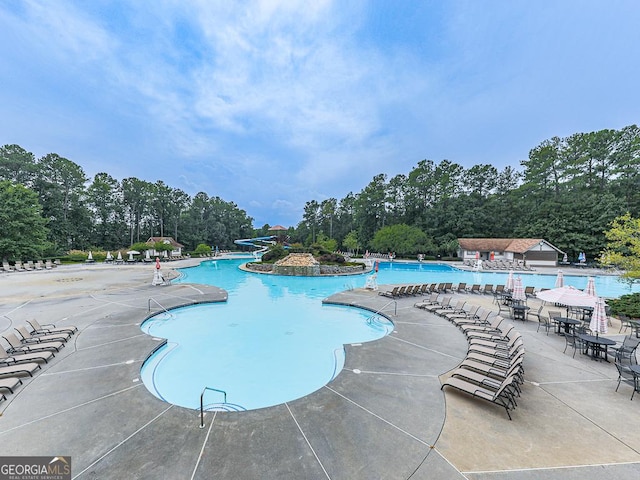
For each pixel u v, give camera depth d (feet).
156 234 232.94
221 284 78.43
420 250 167.02
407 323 40.60
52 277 84.89
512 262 131.34
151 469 14.37
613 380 24.57
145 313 44.04
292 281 83.66
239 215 302.66
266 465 14.75
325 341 37.19
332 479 13.85
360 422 18.49
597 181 161.99
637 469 14.58
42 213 157.79
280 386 26.21
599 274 102.73
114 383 23.24
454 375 23.95
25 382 23.25
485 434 17.34
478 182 219.00
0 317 41.98
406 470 14.44
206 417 18.90
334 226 278.67
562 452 15.80
